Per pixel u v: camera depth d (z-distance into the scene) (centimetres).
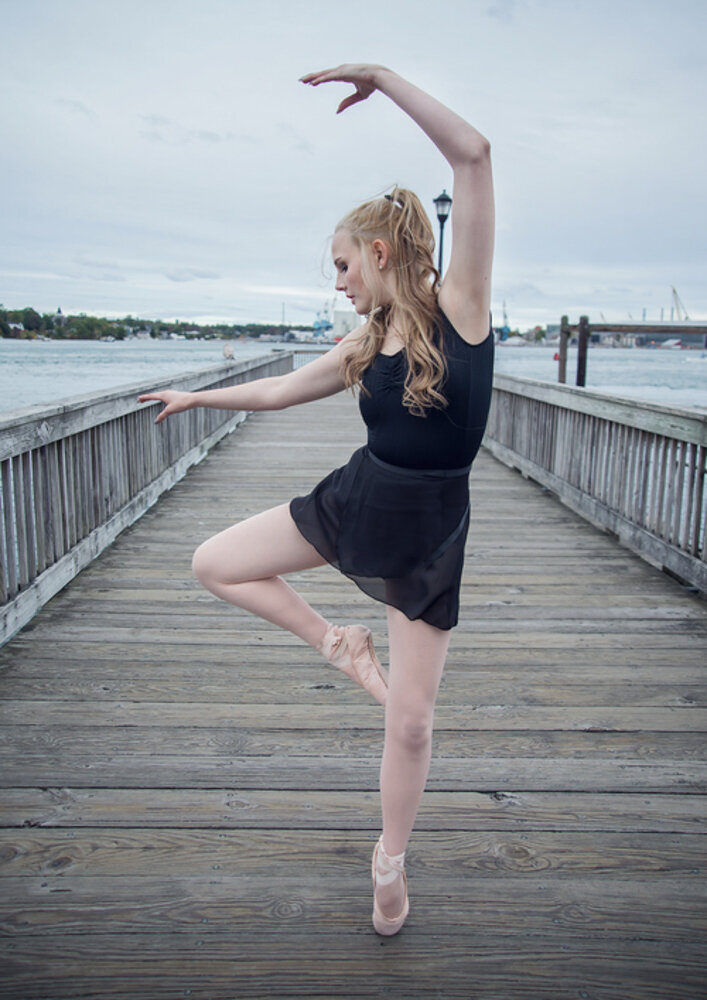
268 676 262
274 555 141
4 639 284
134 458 487
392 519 127
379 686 148
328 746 215
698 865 166
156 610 323
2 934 142
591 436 508
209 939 142
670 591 361
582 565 404
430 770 204
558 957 140
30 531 316
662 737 224
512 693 252
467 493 132
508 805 188
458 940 143
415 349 117
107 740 216
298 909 151
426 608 126
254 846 170
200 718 230
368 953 140
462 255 115
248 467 685
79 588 350
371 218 121
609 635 305
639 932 146
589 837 176
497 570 394
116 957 137
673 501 385
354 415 1178
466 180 111
